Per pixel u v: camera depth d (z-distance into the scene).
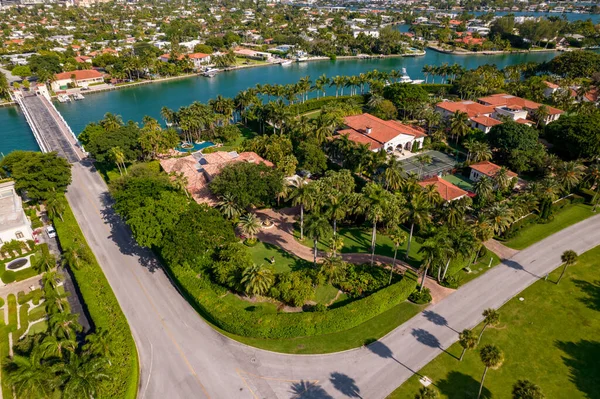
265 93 175.12
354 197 84.81
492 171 106.50
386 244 86.31
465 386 54.44
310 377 55.88
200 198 96.19
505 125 118.75
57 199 90.38
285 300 68.25
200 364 57.88
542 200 92.38
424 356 59.16
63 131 153.38
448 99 187.12
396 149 130.00
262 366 57.53
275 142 118.56
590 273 76.50
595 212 97.50
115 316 62.81
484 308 68.19
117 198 83.06
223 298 70.12
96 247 85.31
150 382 55.16
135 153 118.56
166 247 69.69
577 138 112.31
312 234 70.62
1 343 60.75
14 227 82.44
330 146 120.88
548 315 66.69
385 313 67.06
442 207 91.31
